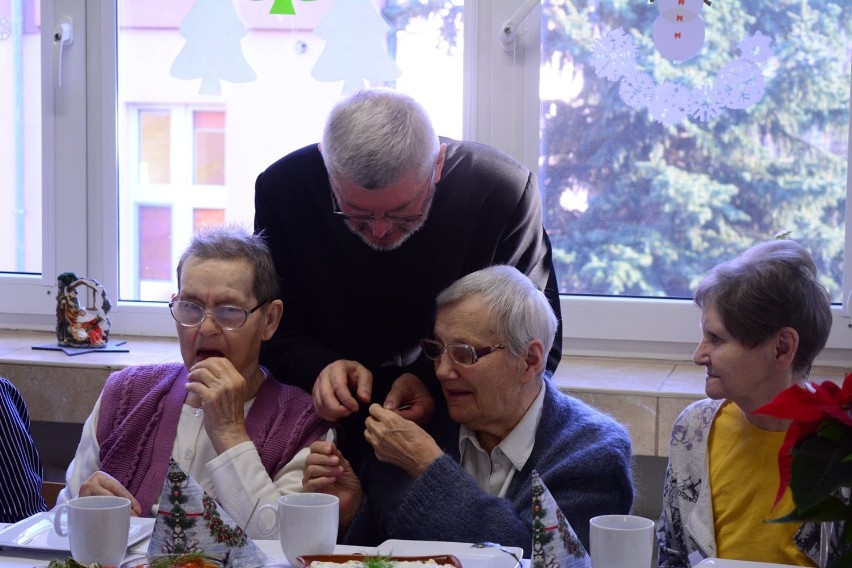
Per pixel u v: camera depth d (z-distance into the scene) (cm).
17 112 272
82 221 269
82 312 254
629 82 238
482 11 244
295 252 181
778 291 143
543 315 157
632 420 210
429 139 156
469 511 147
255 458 157
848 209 230
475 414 157
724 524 152
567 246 247
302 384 176
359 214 159
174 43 262
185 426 169
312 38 254
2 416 182
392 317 179
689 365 239
